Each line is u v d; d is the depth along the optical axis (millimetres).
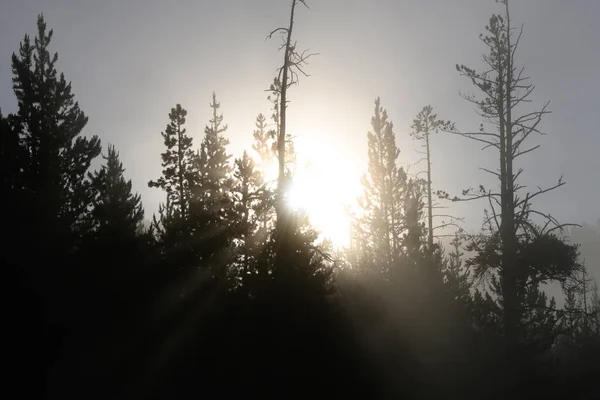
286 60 23781
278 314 16312
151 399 13570
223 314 16641
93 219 21047
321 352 15812
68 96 23594
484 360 22953
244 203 24047
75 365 13508
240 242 22875
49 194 19453
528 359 23906
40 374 12922
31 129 21844
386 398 17516
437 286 25453
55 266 15375
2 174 18062
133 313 15258
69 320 14109
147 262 17062
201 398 14016
